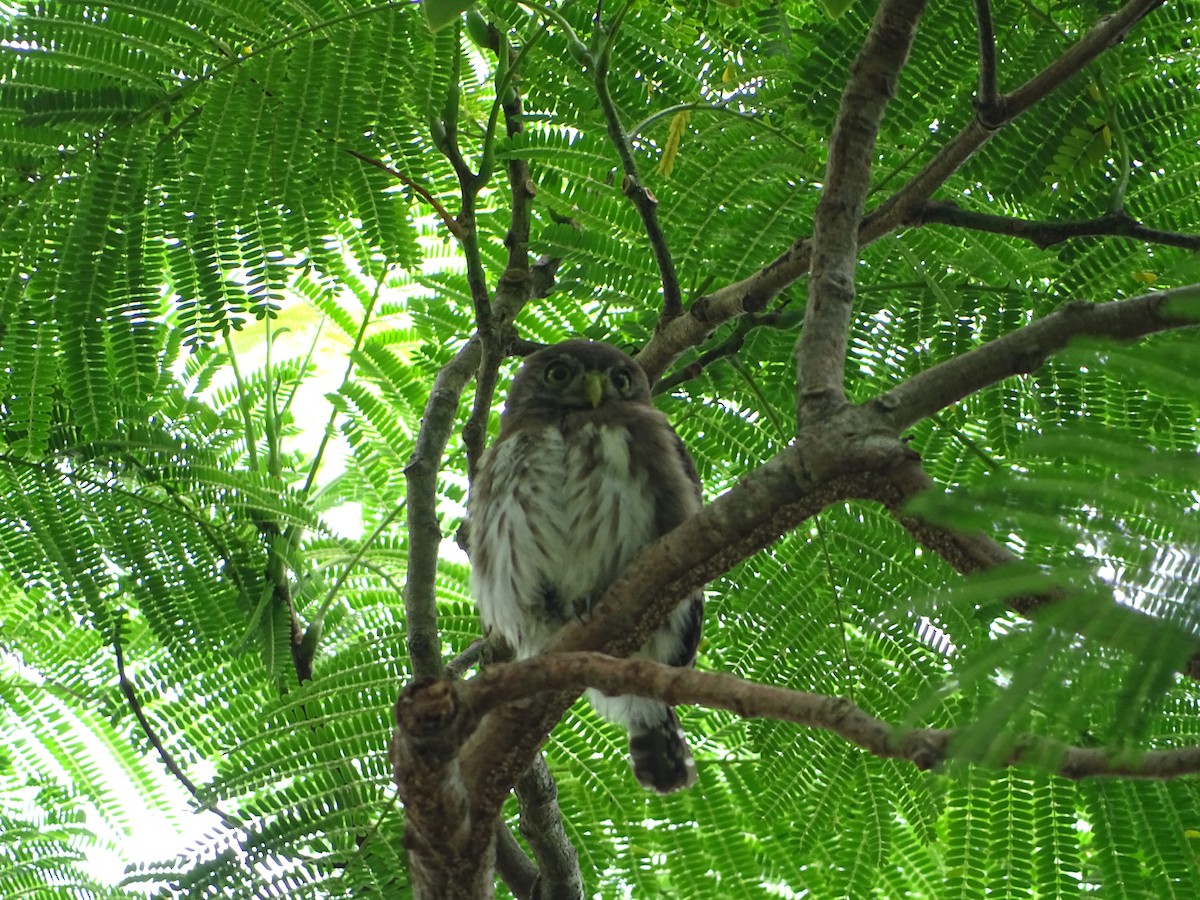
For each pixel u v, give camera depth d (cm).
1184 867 780
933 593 296
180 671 916
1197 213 817
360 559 1022
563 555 877
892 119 792
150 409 938
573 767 894
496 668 500
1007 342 552
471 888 575
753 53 834
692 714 910
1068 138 791
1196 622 262
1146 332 548
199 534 928
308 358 1140
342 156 772
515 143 808
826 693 848
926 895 855
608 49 727
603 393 907
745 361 892
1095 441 295
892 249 846
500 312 789
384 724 831
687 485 886
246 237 778
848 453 529
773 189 835
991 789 809
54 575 893
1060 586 279
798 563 865
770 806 855
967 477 822
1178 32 787
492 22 837
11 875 927
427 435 743
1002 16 782
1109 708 262
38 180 766
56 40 766
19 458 864
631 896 870
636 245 876
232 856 756
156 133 772
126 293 779
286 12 774
